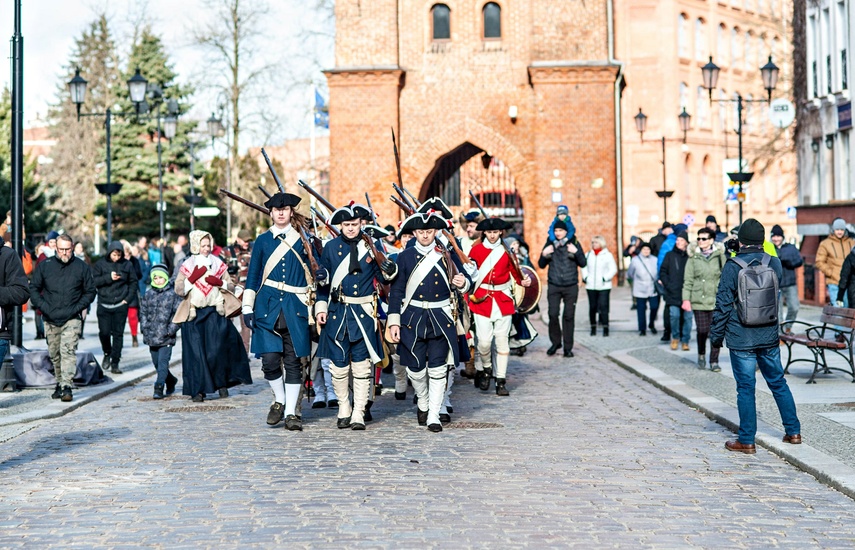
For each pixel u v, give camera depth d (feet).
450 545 24.21
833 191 116.67
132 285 62.23
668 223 94.73
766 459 34.22
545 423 41.83
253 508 27.84
